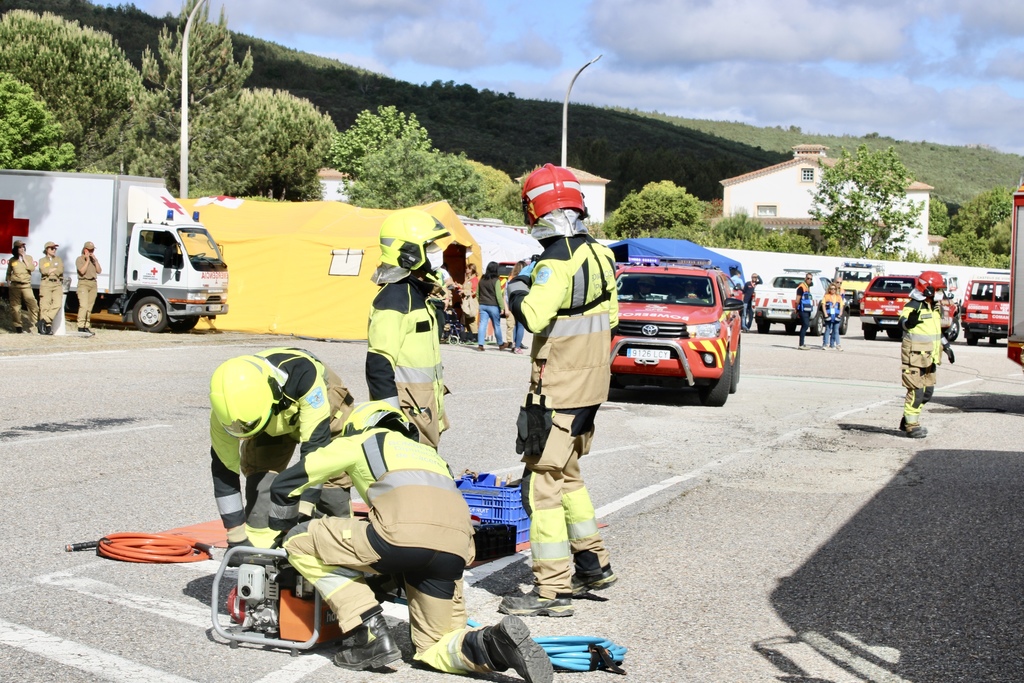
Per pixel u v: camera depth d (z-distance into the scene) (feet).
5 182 72.69
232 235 77.41
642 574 20.51
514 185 271.49
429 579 14.75
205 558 20.25
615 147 535.60
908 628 17.43
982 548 22.76
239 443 16.56
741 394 54.65
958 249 288.51
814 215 214.07
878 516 25.82
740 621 17.69
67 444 31.76
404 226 17.90
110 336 69.10
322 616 15.37
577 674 15.19
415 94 545.44
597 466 32.30
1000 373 72.02
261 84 499.92
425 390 18.10
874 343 101.55
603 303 18.44
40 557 19.86
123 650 15.26
